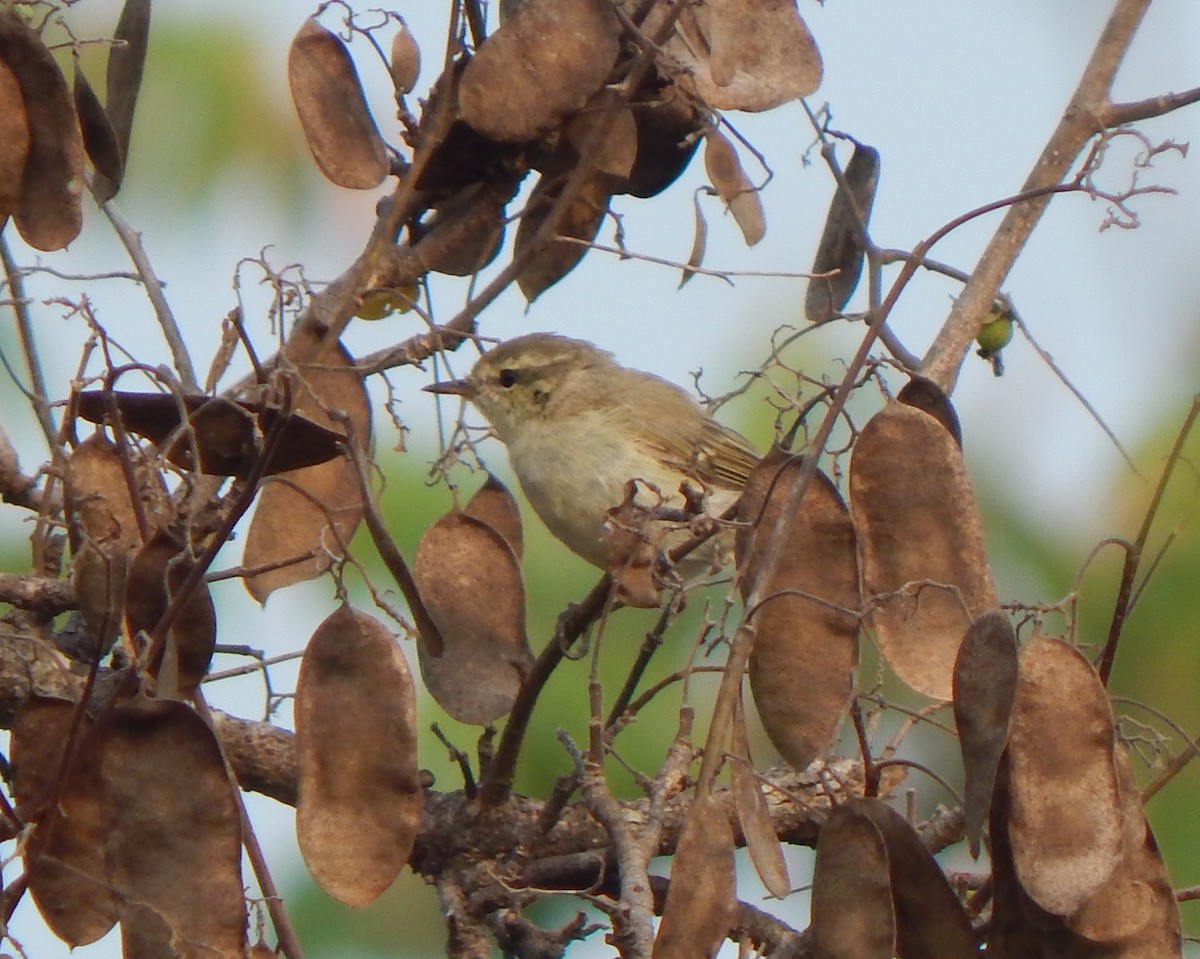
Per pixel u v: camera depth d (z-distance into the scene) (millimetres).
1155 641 11672
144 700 6168
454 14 8258
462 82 8086
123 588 6488
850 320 7121
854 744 10086
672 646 12180
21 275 6566
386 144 8781
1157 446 11969
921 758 11109
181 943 6059
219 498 7504
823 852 6141
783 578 6789
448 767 11641
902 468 6871
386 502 12172
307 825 6512
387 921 12250
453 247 8758
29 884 6586
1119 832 6027
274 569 6906
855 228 8508
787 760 6648
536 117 8086
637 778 7066
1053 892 5957
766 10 8273
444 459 7922
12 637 7141
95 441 7914
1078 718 6141
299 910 12188
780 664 6719
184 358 8281
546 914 11469
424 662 8359
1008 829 6133
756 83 8203
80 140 7234
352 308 7680
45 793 6625
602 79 8117
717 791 8758
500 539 8469
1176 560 11773
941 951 6289
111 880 6121
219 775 6176
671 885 6066
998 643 5848
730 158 8727
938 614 6766
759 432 13047
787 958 6312
